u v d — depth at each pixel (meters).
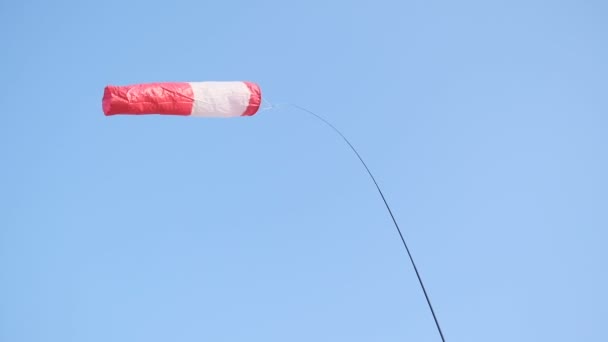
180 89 12.59
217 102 12.79
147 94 12.38
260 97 13.01
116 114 12.48
